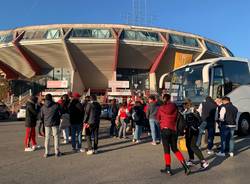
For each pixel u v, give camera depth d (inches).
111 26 2411.4
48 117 410.0
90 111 429.7
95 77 2679.6
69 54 2415.1
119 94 2225.6
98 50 2415.1
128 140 588.7
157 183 279.9
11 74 2832.2
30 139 496.4
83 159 394.6
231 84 627.2
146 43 2417.6
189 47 2554.1
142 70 2709.2
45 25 2449.6
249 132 641.6
